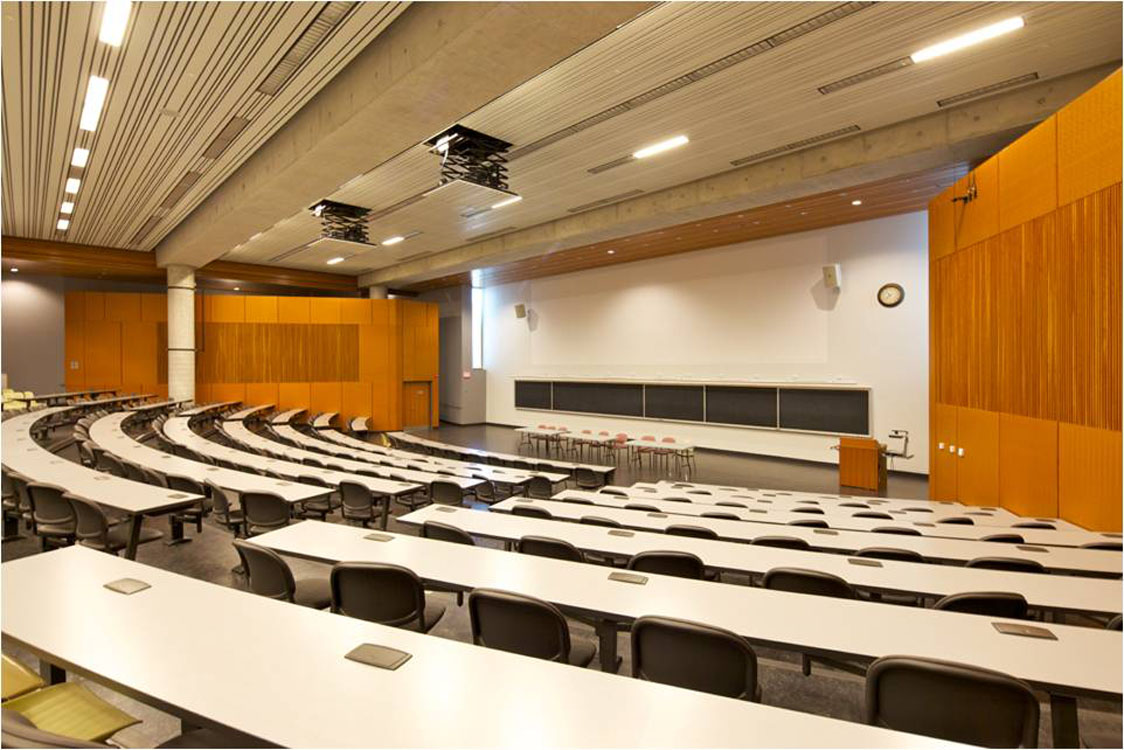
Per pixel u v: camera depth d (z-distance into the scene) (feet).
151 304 47.57
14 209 30.25
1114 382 12.75
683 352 40.86
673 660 5.98
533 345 52.80
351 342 50.96
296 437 31.17
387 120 17.03
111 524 11.75
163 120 19.17
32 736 3.23
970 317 19.22
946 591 7.82
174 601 6.11
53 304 45.62
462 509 12.30
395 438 34.06
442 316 60.39
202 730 4.84
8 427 23.82
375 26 14.20
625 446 35.22
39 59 15.44
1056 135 14.71
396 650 5.06
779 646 5.86
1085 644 5.76
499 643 6.89
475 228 35.32
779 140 21.72
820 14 14.03
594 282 47.26
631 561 9.13
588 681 4.57
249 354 48.29
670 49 15.56
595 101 18.51
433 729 3.92
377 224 34.27
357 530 10.00
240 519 14.38
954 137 19.30
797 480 29.53
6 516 15.46
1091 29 14.65
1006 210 17.03
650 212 28.43
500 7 12.15
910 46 15.39
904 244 30.50
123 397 43.24
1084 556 10.00
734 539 11.32
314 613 5.84
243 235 30.96
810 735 3.87
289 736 3.84
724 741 3.80
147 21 13.79
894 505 18.19
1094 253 13.38
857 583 8.10
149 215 31.45
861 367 31.99
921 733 5.09
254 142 21.02
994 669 5.23
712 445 39.27
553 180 26.23
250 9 13.44
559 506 14.02
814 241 34.04
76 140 20.95
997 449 17.60
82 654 4.96
